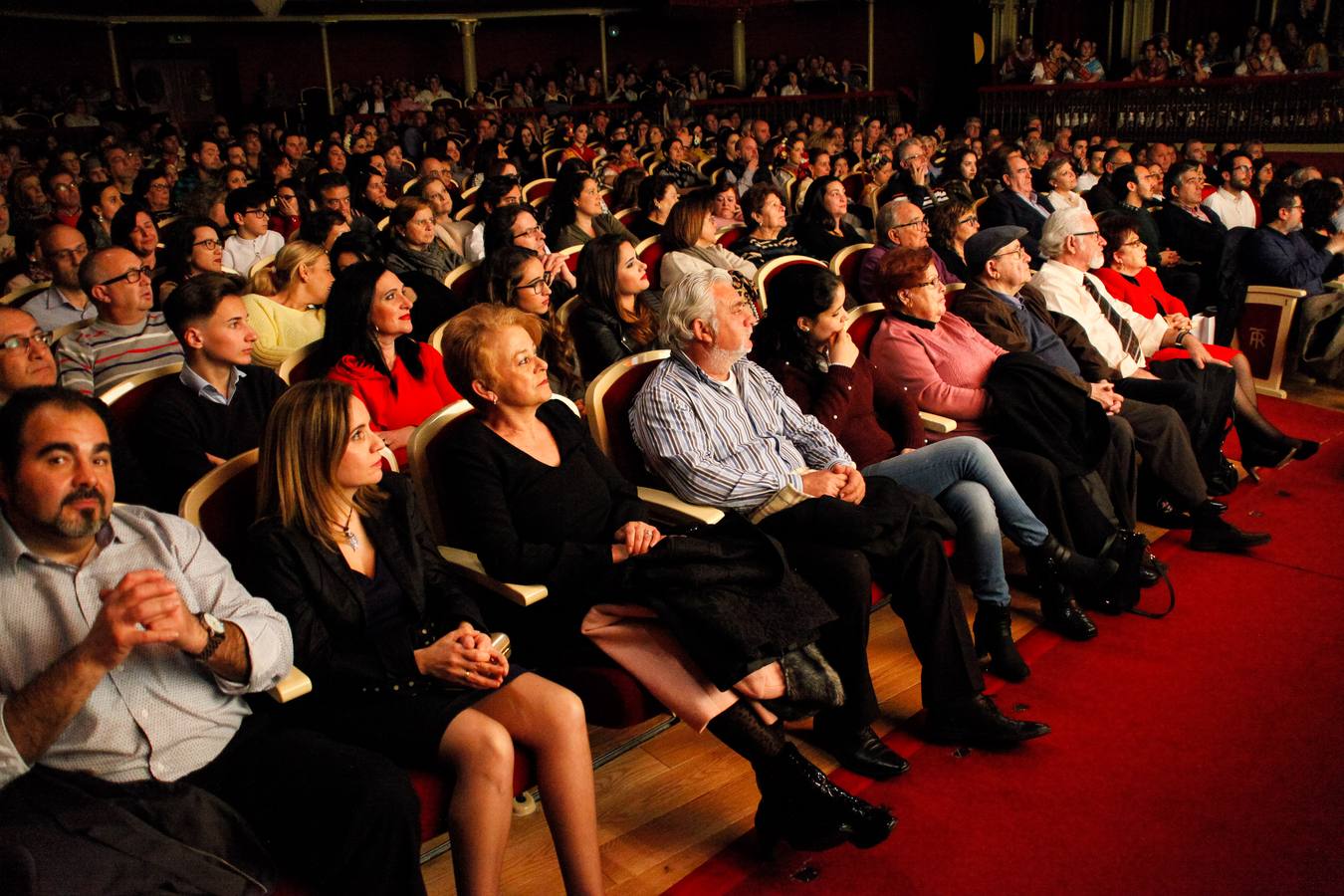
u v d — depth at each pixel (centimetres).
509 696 200
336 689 200
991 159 693
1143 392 393
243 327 273
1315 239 545
